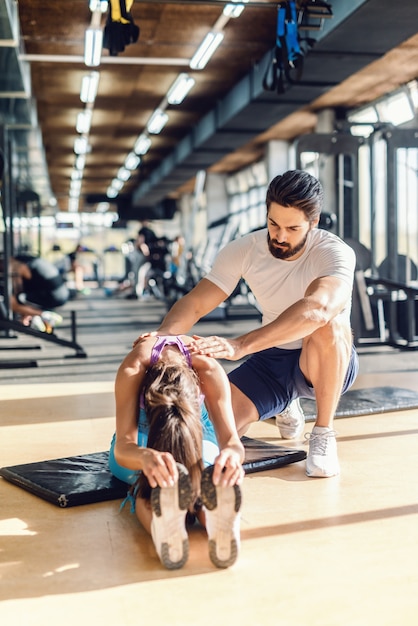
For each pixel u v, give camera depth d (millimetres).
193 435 1892
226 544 1713
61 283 9102
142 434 2035
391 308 7527
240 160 17141
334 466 2525
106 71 9852
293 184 2277
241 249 2564
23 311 8664
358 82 10102
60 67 9562
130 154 17000
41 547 1921
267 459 2623
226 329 9398
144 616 1518
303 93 9273
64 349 7414
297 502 2254
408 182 9125
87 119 12641
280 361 2596
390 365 5820
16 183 12445
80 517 2164
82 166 18328
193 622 1487
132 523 2107
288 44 6145
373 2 6043
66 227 24375
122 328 9750
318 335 2391
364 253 7160
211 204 19609
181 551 1717
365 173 11812
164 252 16812
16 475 2521
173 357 2031
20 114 10148
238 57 9297
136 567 1771
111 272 28891
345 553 1849
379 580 1683
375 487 2398
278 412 2691
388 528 2025
